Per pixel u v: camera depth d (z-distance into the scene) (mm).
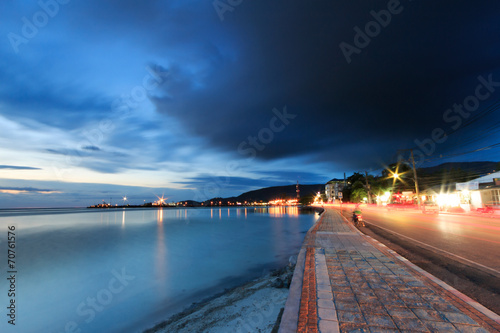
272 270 14797
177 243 26734
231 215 101250
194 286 12469
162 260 18469
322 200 159625
